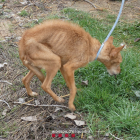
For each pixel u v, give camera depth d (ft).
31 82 6.96
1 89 6.69
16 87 6.78
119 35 8.64
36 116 6.07
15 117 6.05
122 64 7.19
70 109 6.15
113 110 6.15
